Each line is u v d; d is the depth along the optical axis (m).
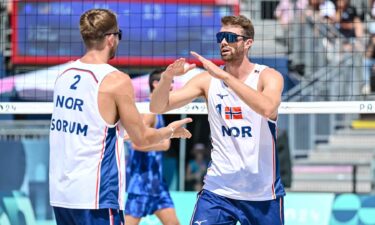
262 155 14.10
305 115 30.75
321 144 31.47
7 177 24.55
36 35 26.81
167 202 20.08
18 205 24.28
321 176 30.19
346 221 22.78
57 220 12.42
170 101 14.30
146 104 19.52
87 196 11.96
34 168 24.50
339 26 32.75
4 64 27.67
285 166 25.88
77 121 12.08
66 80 12.30
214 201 14.27
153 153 20.02
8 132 27.08
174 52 27.11
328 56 31.34
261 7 32.16
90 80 12.06
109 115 12.04
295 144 30.77
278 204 14.34
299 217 23.00
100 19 12.21
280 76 14.08
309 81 28.88
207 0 27.25
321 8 32.22
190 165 27.42
